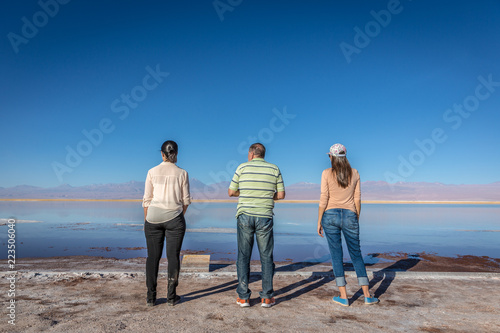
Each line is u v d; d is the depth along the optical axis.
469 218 20.47
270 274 3.05
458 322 2.66
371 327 2.52
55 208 34.38
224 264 5.11
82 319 2.60
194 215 21.64
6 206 39.84
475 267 5.52
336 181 3.24
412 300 3.26
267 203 3.15
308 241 9.31
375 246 8.49
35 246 8.21
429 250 7.81
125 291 3.50
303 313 2.85
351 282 3.98
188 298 3.29
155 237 3.04
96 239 9.60
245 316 2.74
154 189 3.08
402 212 27.91
